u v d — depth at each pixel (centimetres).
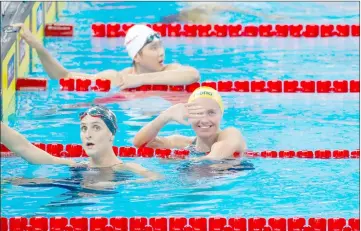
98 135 1814
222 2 3006
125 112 2148
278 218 1666
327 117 2162
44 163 1855
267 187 1781
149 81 2314
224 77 2362
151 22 2770
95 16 2848
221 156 1894
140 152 1925
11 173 1812
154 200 1716
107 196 1728
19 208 1680
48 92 2275
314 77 2372
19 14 2333
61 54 2520
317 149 1959
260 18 2817
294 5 2981
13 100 2214
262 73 2395
